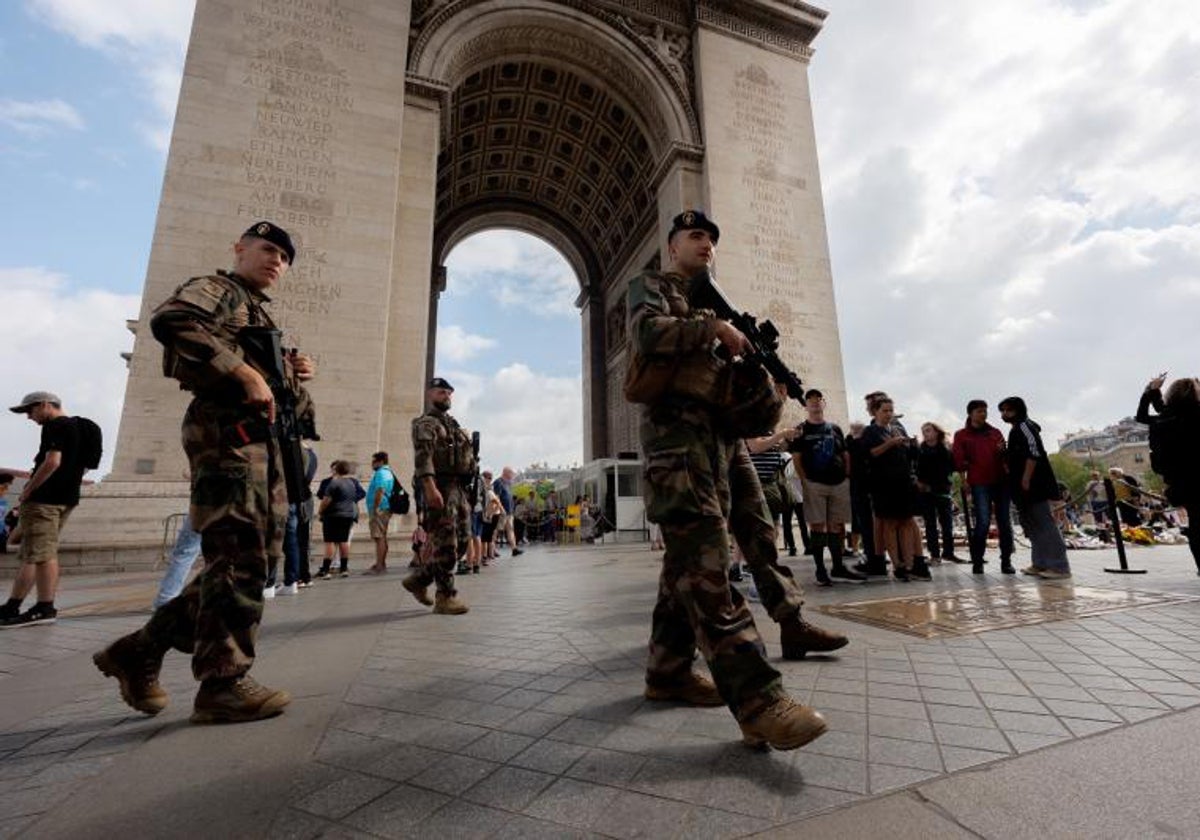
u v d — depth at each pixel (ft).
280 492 9.28
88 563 36.35
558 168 96.37
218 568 8.30
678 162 69.41
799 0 77.71
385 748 6.90
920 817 4.94
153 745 7.14
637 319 8.09
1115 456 350.64
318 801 5.53
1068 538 46.78
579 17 68.69
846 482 23.63
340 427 47.14
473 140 86.89
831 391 66.85
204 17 49.88
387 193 52.70
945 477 31.89
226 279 9.41
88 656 13.24
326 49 53.47
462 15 62.39
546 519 108.37
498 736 7.22
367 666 11.14
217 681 8.04
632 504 81.46
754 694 6.41
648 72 71.05
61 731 7.88
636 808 5.24
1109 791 5.37
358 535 45.47
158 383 41.78
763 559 11.10
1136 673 9.51
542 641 13.20
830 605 17.17
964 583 22.04
